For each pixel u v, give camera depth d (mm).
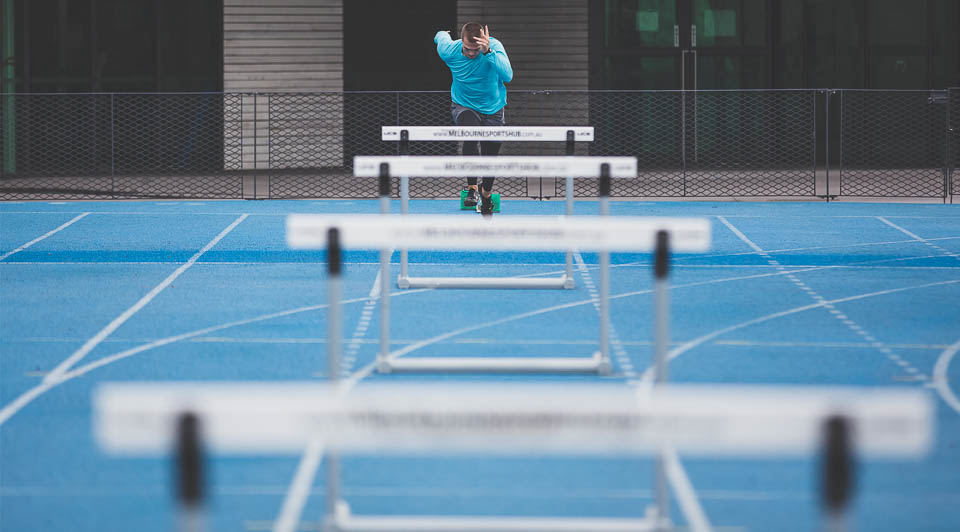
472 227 9891
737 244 26156
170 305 18828
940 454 11133
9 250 25016
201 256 24188
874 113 43000
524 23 42656
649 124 42562
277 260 23641
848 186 38812
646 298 19500
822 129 43094
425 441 5375
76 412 12516
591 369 14086
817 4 43250
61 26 41094
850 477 5047
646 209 33000
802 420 5168
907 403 5023
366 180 40406
